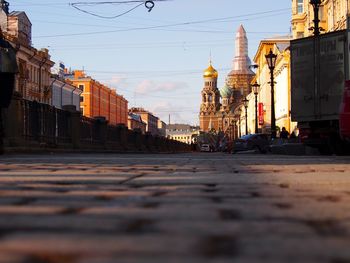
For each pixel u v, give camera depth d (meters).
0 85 16.12
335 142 20.78
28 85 73.69
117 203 4.62
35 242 2.93
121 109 147.75
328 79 20.03
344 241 3.03
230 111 169.25
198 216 3.91
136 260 2.51
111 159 14.41
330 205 4.54
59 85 90.19
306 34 58.59
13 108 19.17
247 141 36.25
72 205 4.48
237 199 4.94
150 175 7.87
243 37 177.62
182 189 5.87
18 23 74.12
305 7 59.75
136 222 3.62
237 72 175.75
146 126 199.25
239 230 3.35
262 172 8.62
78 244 2.88
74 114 26.62
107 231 3.29
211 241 2.99
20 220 3.67
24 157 15.63
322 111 20.22
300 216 3.94
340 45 19.61
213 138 162.88
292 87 21.22
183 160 14.16
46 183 6.54
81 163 11.62
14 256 2.58
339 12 46.34
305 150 26.14
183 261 2.50
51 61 83.56
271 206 4.46
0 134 16.98
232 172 8.62
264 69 83.56
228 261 2.52
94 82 117.81
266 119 80.25
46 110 22.75
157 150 55.75
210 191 5.66
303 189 5.88
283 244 2.93
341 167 10.06
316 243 2.97
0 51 16.11
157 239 3.04
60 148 24.31
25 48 71.50
